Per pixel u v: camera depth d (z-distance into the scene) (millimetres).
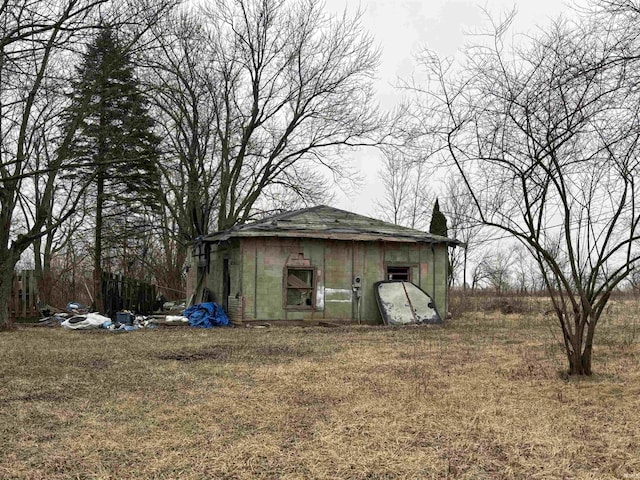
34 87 15352
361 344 13938
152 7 18141
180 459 5520
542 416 6965
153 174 29141
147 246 36625
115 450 5781
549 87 8938
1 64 14016
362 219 23844
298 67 30328
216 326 19969
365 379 9234
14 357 11609
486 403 7586
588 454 5684
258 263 20234
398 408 7336
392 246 21672
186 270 30953
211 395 8102
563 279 9383
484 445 5949
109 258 31969
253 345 13766
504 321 21125
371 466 5344
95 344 13945
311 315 20641
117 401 7766
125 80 24859
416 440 6098
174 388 8578
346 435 6266
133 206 32531
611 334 15695
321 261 20891
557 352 12164
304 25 30109
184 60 29250
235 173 30562
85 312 23141
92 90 18000
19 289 21578
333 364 10727
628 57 8078
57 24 14852
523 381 9016
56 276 31219
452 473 5145
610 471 5215
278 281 20391
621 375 9414
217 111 29750
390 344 13953
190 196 29125
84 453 5676
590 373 9391
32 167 21391
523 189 9180
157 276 35844
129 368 10312
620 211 8719
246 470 5242
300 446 5879
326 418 6910
